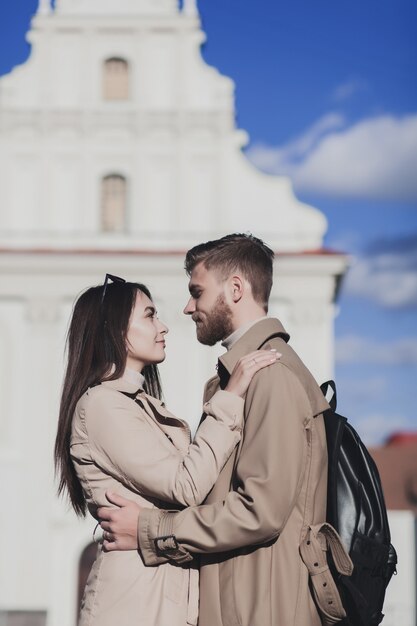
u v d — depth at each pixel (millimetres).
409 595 29016
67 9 27734
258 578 3842
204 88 27500
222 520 3777
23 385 26156
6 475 25750
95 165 27375
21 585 25203
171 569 3988
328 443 3994
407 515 29562
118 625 3898
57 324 26406
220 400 3998
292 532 3885
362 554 3887
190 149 27391
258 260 4273
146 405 4285
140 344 4348
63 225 27172
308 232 27062
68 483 4246
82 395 4234
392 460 37250
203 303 4270
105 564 4008
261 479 3771
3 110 27391
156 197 27312
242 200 27250
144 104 27406
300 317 26328
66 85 27578
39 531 25438
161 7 27734
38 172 27344
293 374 3973
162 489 3965
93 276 26484
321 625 3930
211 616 3893
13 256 26375
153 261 26406
